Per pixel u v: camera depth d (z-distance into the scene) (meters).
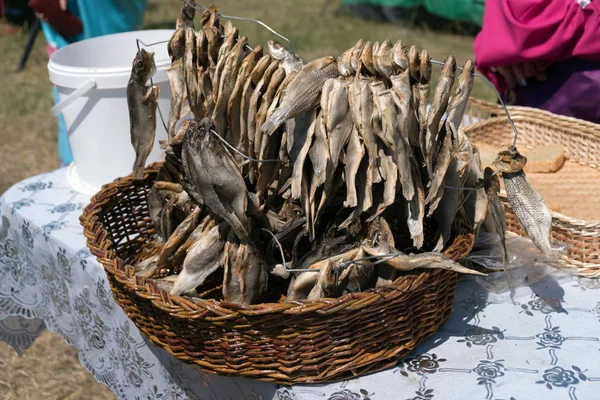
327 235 1.01
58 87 1.45
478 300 1.08
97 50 1.58
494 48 1.53
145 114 1.11
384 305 0.87
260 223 1.01
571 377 0.89
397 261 0.91
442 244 1.03
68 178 1.61
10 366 1.95
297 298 0.96
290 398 0.91
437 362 0.94
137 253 1.29
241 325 0.87
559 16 1.42
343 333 0.88
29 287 1.55
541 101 1.57
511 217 1.17
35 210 1.47
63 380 1.89
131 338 1.23
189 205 1.14
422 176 0.98
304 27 5.25
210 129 0.90
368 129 0.89
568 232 1.09
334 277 0.92
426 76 0.89
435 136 0.92
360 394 0.89
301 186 0.94
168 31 1.59
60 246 1.34
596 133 1.35
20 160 3.37
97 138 1.45
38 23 4.62
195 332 0.91
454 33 4.90
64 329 1.47
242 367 0.91
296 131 0.93
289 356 0.89
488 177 0.98
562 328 0.99
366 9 5.41
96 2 2.58
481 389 0.88
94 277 1.26
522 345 0.96
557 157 1.36
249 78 0.93
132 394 1.31
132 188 1.27
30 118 3.91
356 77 0.89
